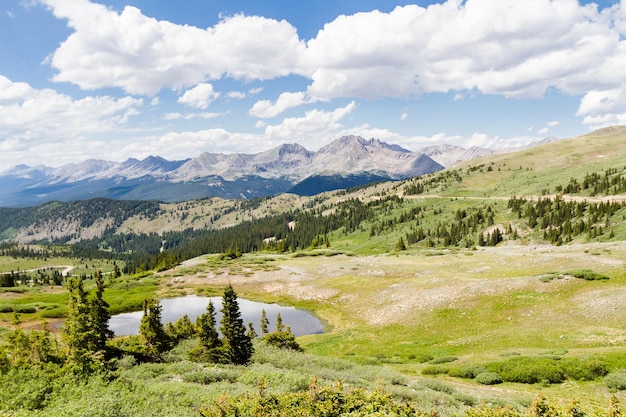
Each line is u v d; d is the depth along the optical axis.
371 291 76.06
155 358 33.19
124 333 68.50
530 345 38.31
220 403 15.41
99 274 32.69
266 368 28.23
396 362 40.50
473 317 50.12
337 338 54.38
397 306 62.12
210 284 104.94
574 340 37.06
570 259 66.56
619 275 52.28
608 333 37.09
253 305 84.06
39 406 16.22
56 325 70.06
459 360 36.59
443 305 55.91
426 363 38.44
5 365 20.69
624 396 23.81
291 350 40.81
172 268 134.12
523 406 21.91
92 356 23.53
